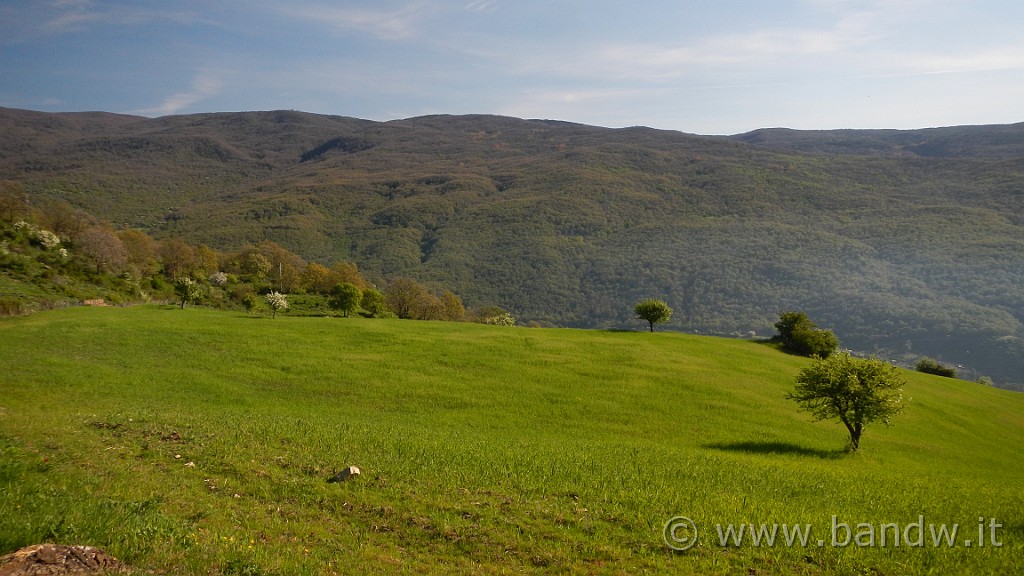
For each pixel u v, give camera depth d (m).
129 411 26.44
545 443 25.84
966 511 16.52
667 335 66.69
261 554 9.93
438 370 45.34
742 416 39.00
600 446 26.00
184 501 12.54
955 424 46.22
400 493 14.31
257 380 39.62
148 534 9.70
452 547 11.56
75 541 8.95
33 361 38.25
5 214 91.81
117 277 88.62
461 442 22.88
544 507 14.00
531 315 194.62
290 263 134.75
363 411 34.53
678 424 36.28
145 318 55.19
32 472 12.88
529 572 10.72
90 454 15.43
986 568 12.04
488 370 46.25
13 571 7.49
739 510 14.70
